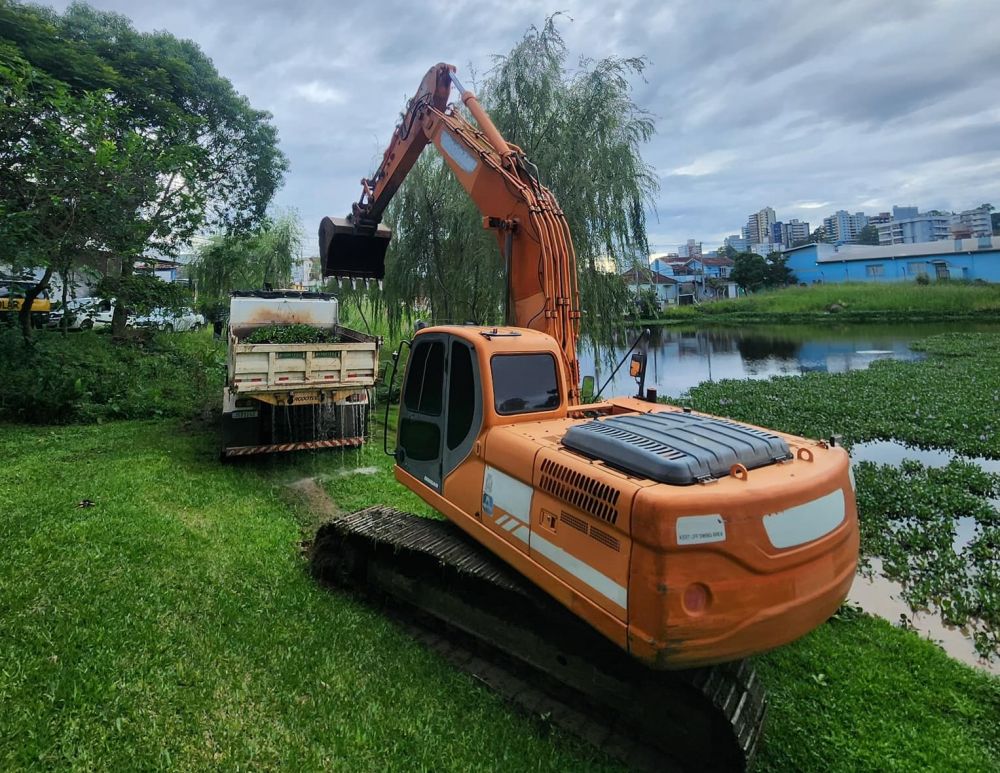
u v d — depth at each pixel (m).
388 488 7.08
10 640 3.37
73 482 6.25
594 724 3.22
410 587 4.21
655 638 2.40
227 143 17.34
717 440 2.86
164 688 3.10
